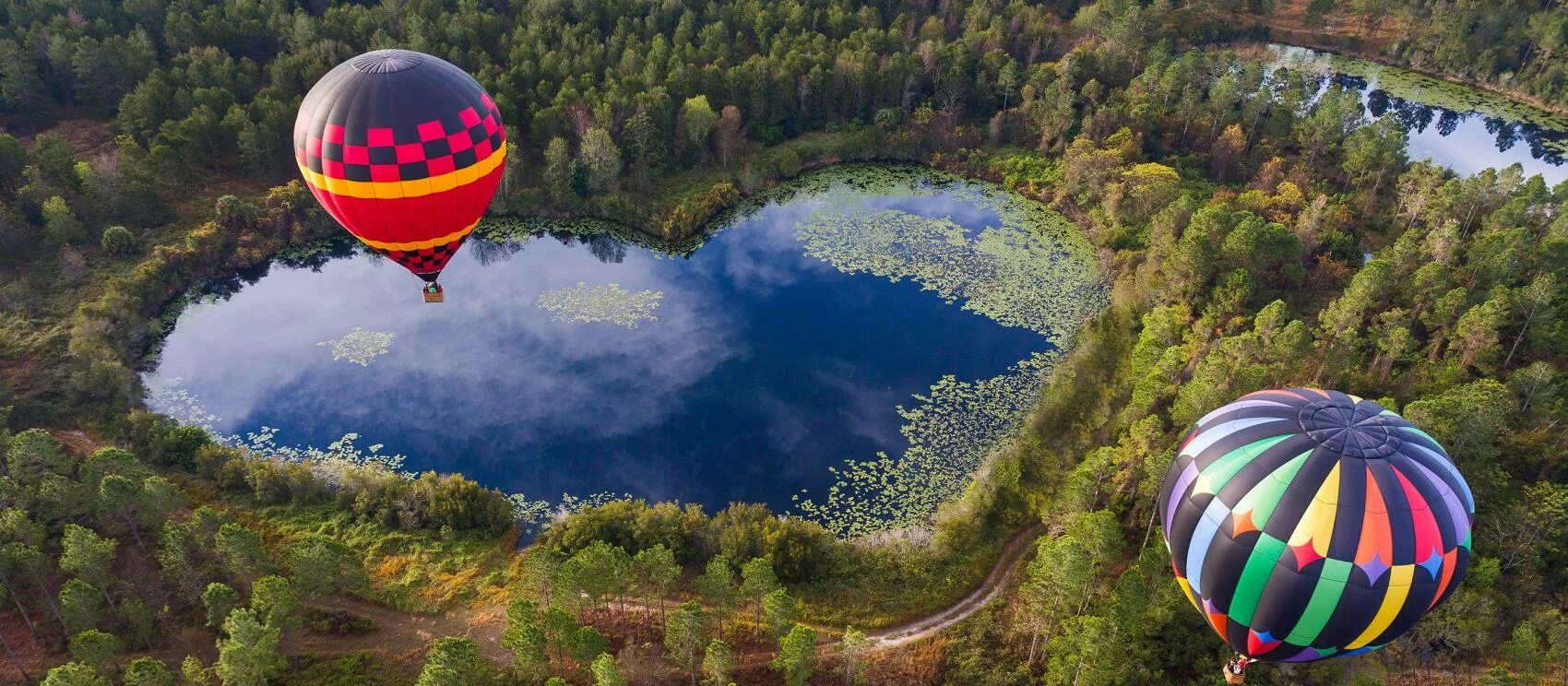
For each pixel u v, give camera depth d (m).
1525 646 40.12
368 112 43.41
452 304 75.31
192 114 84.50
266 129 84.38
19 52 88.19
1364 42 127.50
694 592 48.94
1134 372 60.25
